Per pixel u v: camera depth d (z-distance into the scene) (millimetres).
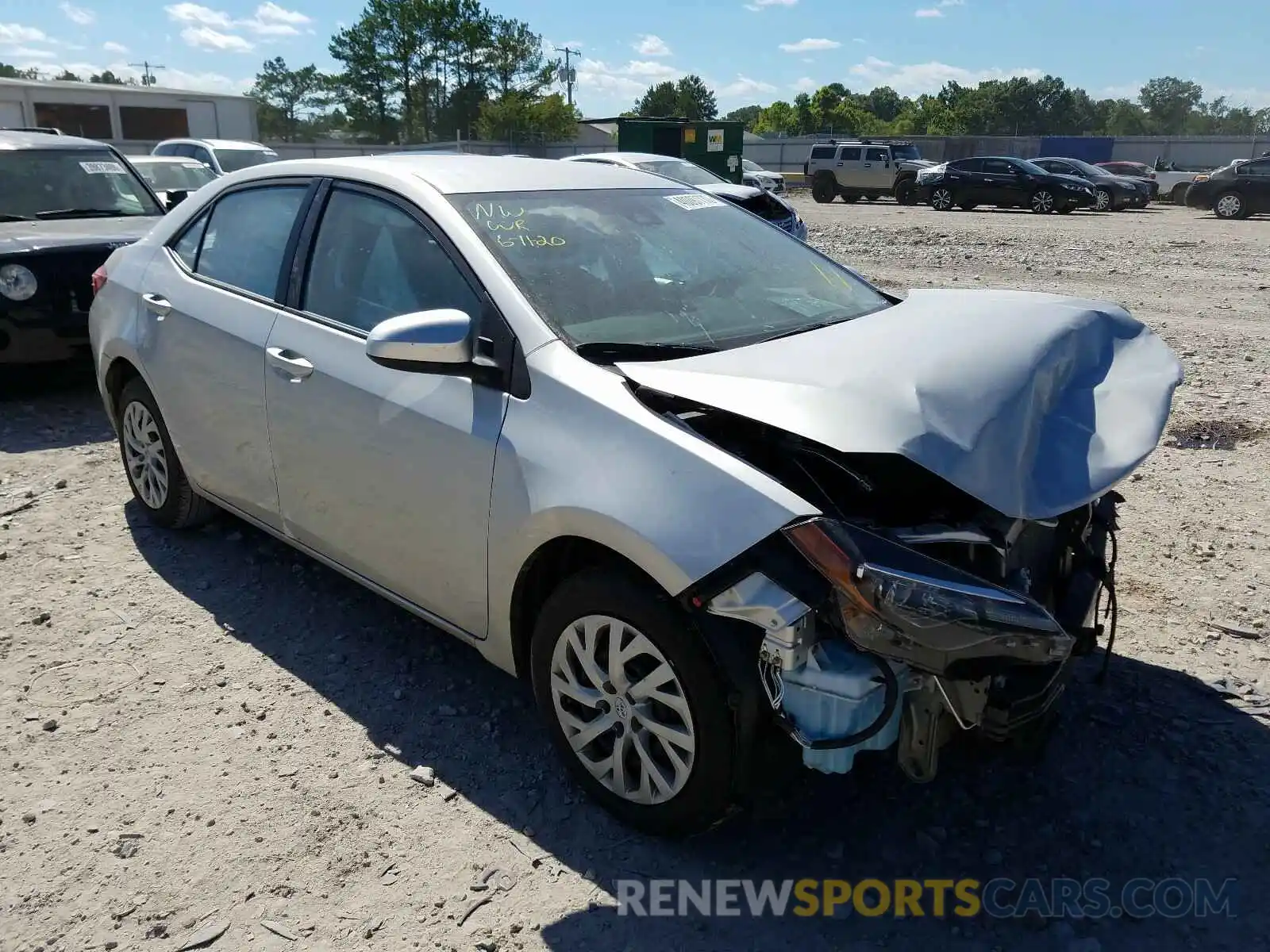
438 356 2836
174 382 4207
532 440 2797
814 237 18859
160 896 2613
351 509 3436
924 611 2279
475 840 2814
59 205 7816
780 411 2453
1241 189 24297
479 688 3549
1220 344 8805
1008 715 2488
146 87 36906
